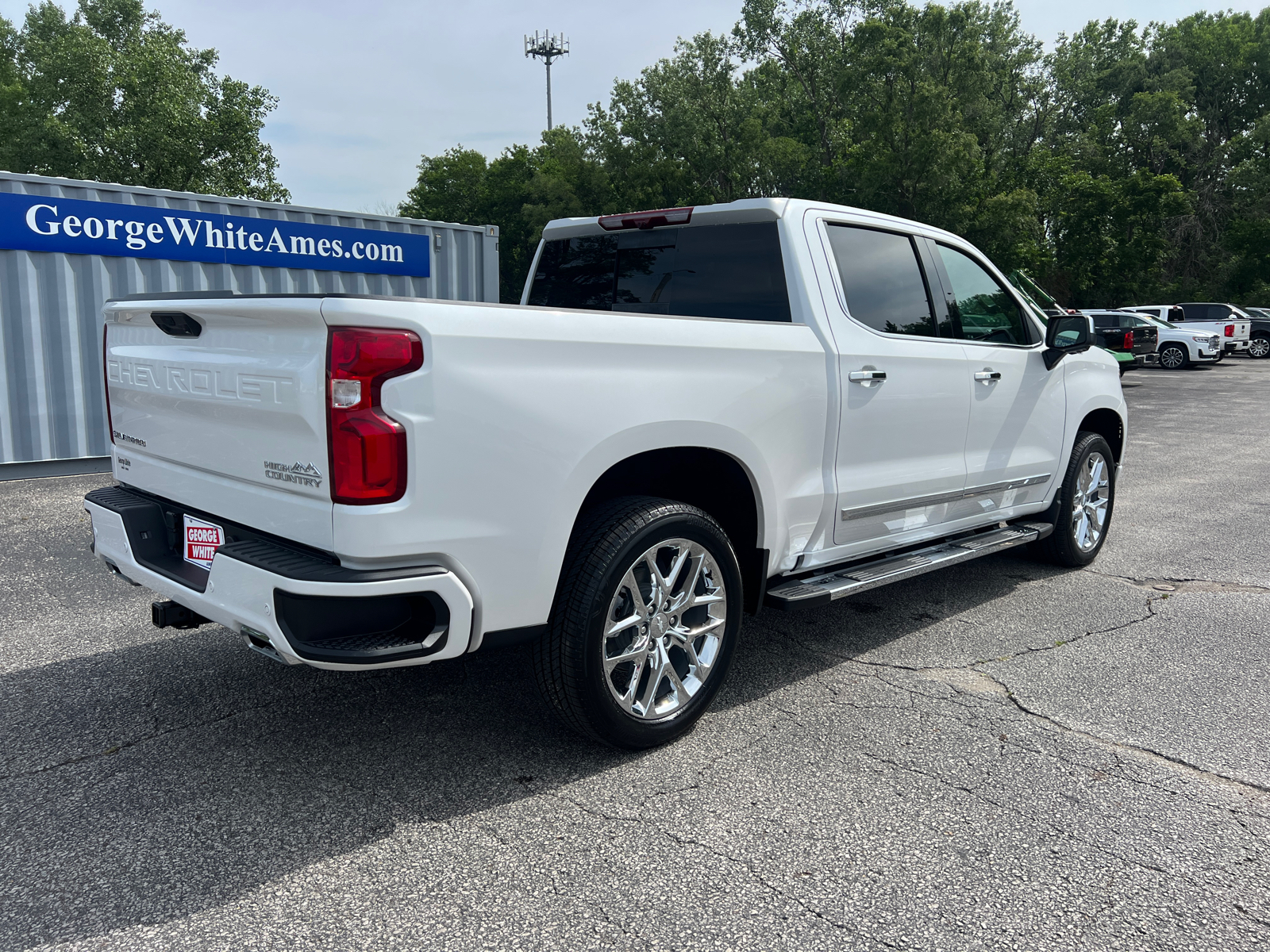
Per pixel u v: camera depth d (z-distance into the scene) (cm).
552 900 218
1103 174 4828
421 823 253
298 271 1009
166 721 319
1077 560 543
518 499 248
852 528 369
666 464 328
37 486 804
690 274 385
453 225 1132
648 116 4531
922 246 414
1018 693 353
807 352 335
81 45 3925
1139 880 229
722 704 340
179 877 226
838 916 213
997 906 218
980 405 430
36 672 364
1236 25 5878
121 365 317
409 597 236
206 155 4144
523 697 345
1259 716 332
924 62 3738
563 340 256
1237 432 1330
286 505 243
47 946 199
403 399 224
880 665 383
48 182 827
